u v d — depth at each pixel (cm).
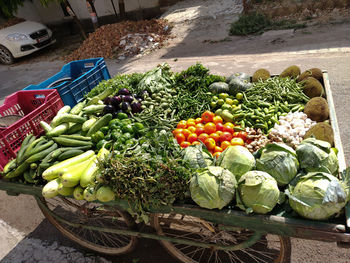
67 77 496
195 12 1193
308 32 792
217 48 844
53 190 244
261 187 188
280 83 364
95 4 1454
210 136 298
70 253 327
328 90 337
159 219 276
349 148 379
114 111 344
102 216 337
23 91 382
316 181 182
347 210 180
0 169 279
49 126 306
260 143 274
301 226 182
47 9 1586
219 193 196
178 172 210
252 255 279
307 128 288
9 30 1187
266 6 1010
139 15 1430
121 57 973
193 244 256
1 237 370
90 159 262
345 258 267
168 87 408
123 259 312
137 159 213
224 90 386
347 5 880
